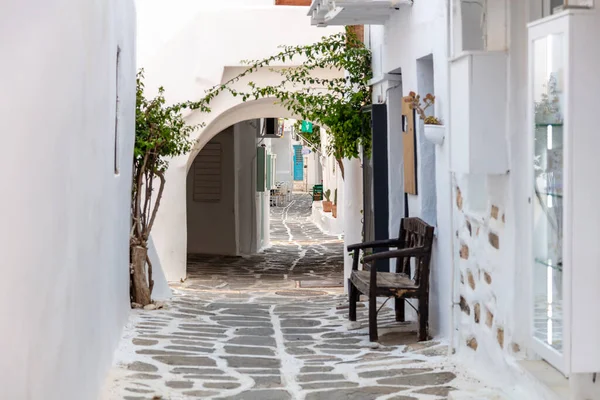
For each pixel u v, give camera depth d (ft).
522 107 18.85
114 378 21.94
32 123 11.98
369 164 40.22
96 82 19.69
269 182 81.05
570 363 14.73
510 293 19.38
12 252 10.84
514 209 19.07
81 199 17.04
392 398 19.83
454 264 24.23
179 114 46.47
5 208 10.52
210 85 47.16
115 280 25.96
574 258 14.61
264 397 20.33
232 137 70.69
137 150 35.14
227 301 40.47
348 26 42.63
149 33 52.21
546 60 15.69
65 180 14.83
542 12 18.16
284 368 23.95
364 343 27.50
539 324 16.65
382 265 35.60
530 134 16.60
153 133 36.52
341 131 41.32
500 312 20.15
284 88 47.44
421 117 27.48
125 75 29.37
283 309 37.17
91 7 18.53
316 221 114.83
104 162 22.13
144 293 35.91
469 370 21.99
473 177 22.33
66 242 15.02
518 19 18.86
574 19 14.42
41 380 12.64
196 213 71.72
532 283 16.85
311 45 45.60
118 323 27.09
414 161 30.60
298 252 74.49
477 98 19.30
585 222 14.61
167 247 49.26
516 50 18.94
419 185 30.17
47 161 13.03
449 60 20.99
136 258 35.60
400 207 35.91
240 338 29.22
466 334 23.16
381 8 33.22
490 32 19.67
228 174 70.90
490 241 20.90
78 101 16.40
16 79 11.09
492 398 18.81
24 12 11.56
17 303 11.10
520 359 18.95
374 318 27.07
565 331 14.75
